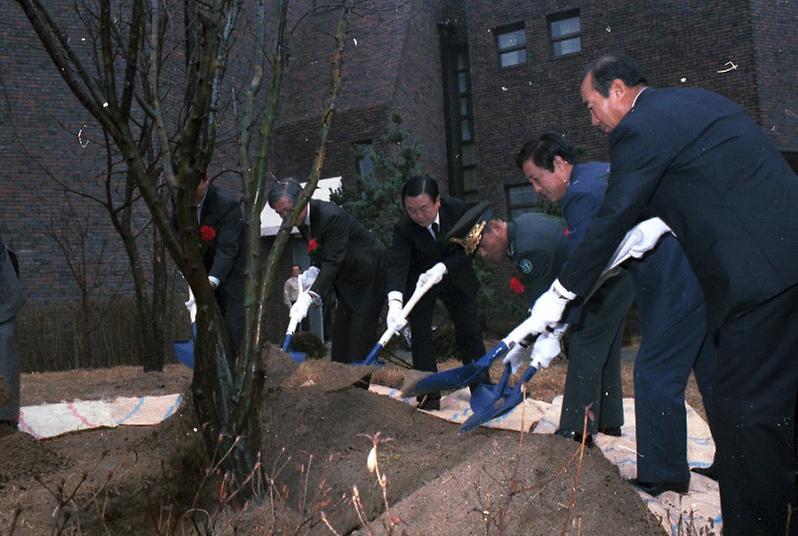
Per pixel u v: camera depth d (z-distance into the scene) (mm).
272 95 2695
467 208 4871
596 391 3420
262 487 2430
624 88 2455
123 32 5223
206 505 2514
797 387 1903
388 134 12320
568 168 3408
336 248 4766
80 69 2180
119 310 11008
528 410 4312
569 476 2246
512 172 16594
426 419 3768
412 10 17016
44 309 10891
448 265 4680
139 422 4336
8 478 2709
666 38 14828
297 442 3189
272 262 2539
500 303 12727
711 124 2084
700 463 3443
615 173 2205
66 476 2670
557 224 3697
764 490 1917
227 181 12852
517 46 16750
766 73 13914
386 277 5008
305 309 4660
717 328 2014
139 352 10750
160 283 7770
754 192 1995
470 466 2357
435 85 17906
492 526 2041
